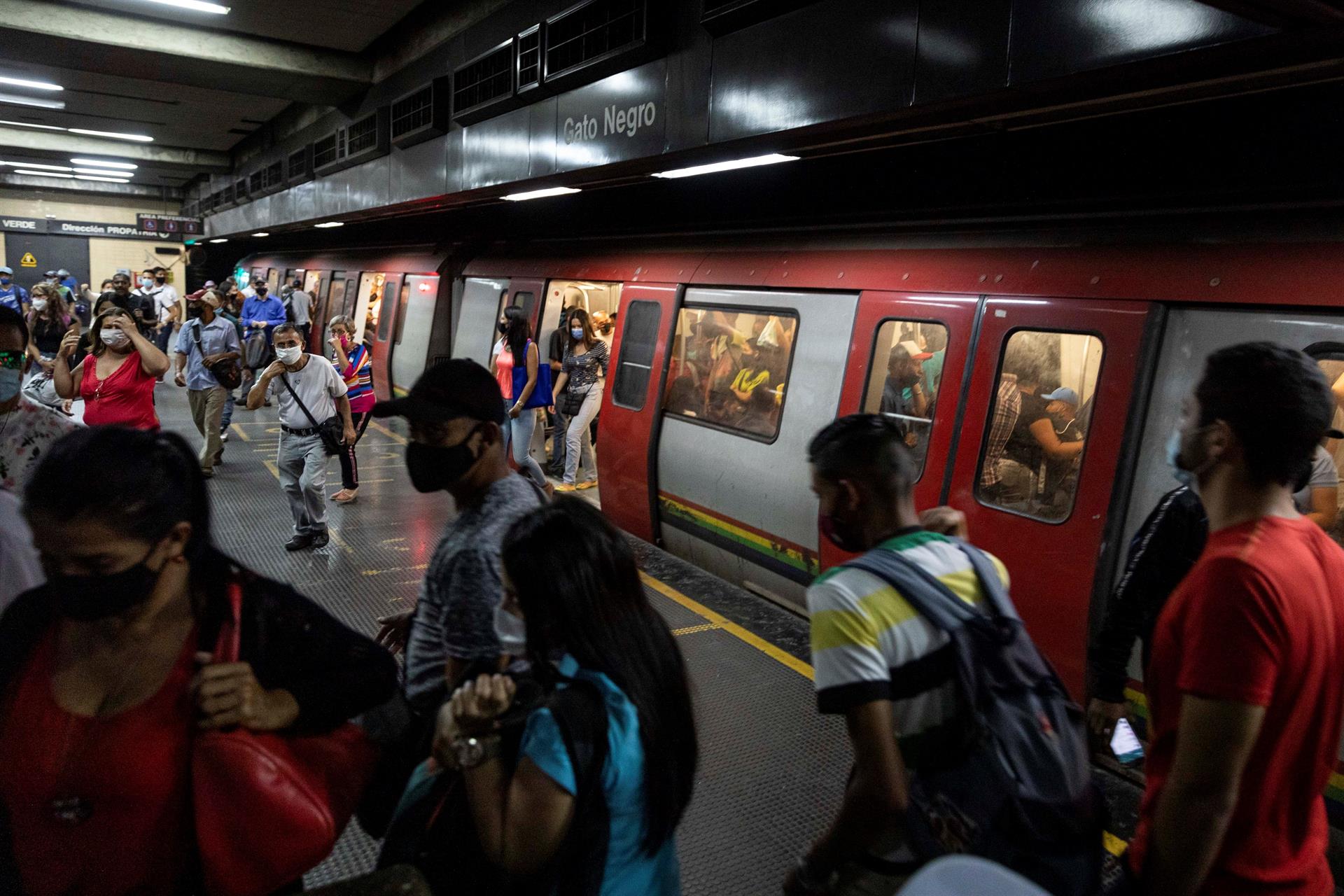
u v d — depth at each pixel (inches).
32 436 106.9
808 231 224.2
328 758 54.9
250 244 1045.8
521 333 281.4
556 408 331.9
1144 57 119.0
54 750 46.6
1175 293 139.3
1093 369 149.8
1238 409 54.2
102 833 48.0
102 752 46.8
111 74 415.5
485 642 71.2
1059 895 55.1
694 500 240.4
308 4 342.3
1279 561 51.7
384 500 300.8
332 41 397.7
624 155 239.5
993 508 161.5
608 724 52.1
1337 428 120.3
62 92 540.7
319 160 518.3
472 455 76.0
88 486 41.3
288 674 52.9
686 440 242.1
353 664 55.7
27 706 47.1
